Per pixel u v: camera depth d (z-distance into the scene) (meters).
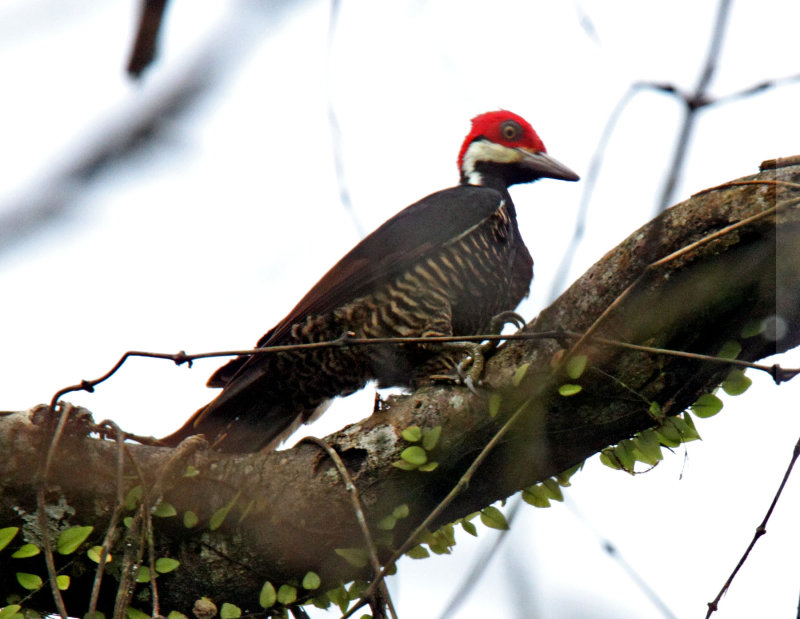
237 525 8.07
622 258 7.91
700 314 7.69
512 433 7.96
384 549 8.23
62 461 7.74
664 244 7.71
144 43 3.39
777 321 7.68
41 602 7.89
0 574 7.76
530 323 8.24
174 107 2.80
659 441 8.09
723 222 7.57
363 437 8.26
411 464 8.02
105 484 7.86
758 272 7.49
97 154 2.73
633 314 7.76
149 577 7.80
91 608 6.64
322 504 8.09
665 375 7.82
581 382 7.80
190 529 8.04
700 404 8.03
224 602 8.21
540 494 8.48
